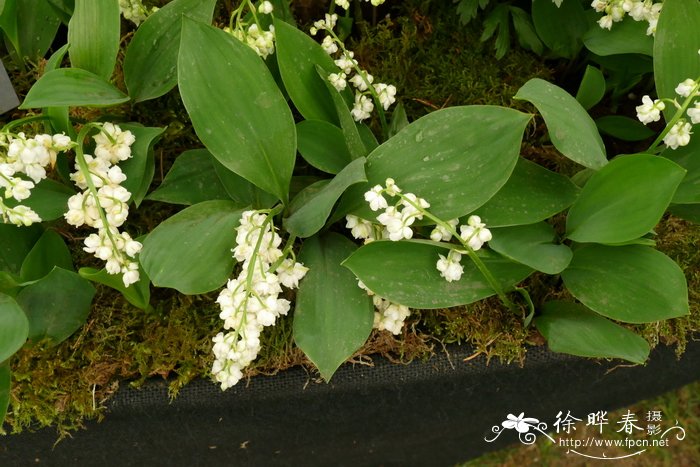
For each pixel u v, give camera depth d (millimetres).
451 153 607
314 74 677
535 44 797
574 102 637
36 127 746
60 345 681
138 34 673
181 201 679
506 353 694
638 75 783
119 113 749
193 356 681
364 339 618
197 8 669
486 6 825
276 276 585
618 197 608
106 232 579
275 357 678
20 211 570
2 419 619
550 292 712
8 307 596
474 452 907
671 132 611
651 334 712
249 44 650
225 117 611
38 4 769
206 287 604
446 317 702
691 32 640
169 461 756
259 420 713
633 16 670
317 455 801
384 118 713
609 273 638
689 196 631
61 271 642
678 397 1016
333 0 751
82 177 610
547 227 652
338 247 662
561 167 771
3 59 785
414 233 704
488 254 633
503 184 596
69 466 745
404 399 725
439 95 801
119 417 682
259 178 632
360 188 633
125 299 702
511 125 597
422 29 831
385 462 864
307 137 676
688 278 734
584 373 754
